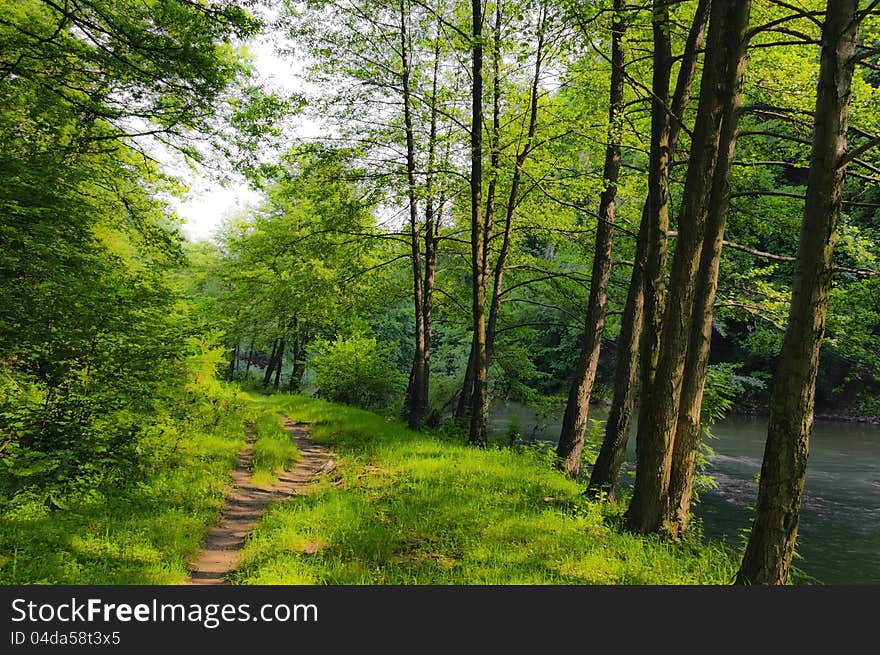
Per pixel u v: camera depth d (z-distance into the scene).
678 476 7.59
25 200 6.79
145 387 7.59
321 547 6.43
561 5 8.46
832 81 4.95
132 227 11.86
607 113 12.27
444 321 23.11
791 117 8.72
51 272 6.73
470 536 6.89
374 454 12.01
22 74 8.35
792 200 12.91
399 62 14.97
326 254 17.61
